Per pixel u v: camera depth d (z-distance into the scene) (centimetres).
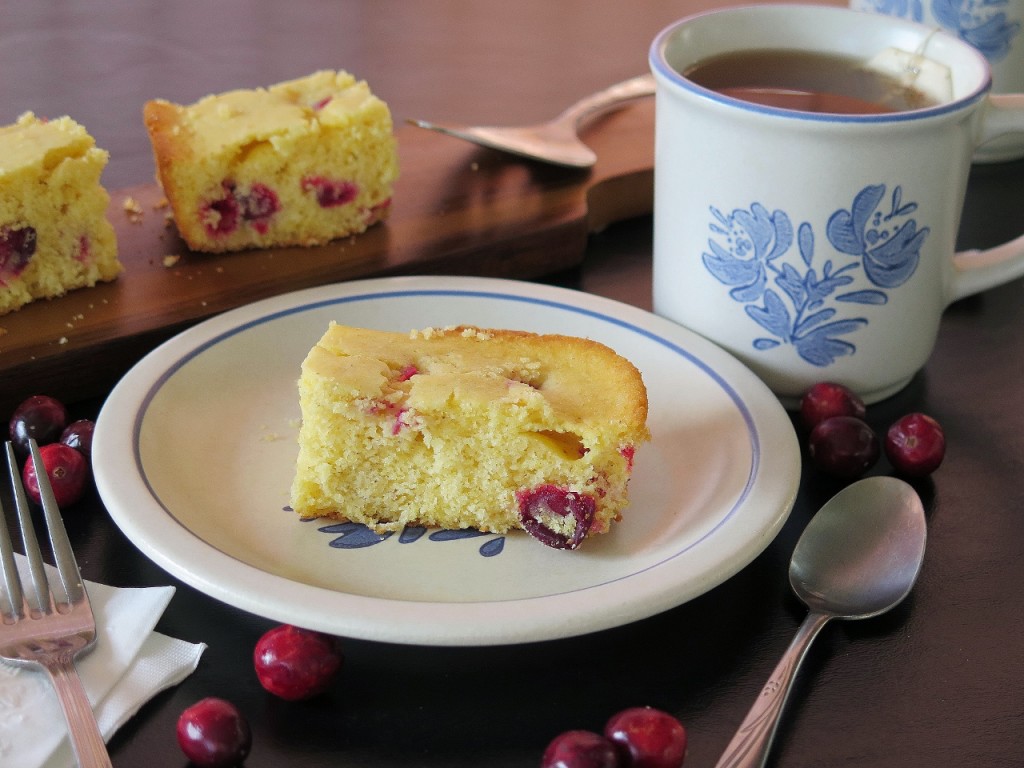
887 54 41
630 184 52
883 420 41
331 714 30
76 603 31
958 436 40
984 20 51
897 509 35
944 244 38
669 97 38
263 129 46
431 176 52
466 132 52
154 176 52
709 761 29
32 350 40
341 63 63
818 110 38
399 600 31
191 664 30
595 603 30
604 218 52
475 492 35
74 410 41
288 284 45
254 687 30
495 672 31
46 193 42
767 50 42
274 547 34
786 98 39
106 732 29
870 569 34
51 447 36
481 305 42
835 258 37
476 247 47
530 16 72
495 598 32
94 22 67
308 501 35
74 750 28
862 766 29
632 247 51
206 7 70
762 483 34
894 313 38
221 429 38
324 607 29
